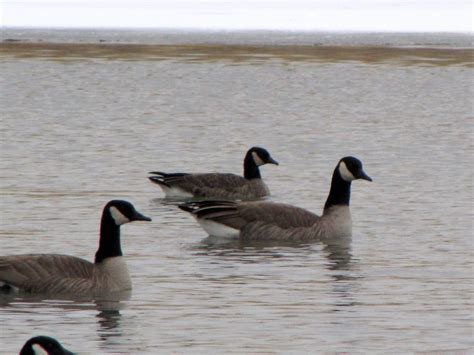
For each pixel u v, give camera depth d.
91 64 61.62
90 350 13.95
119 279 17.39
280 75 57.25
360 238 22.23
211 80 54.94
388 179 29.14
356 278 18.50
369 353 13.91
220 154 33.69
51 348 10.47
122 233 22.56
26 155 32.72
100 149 34.22
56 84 52.56
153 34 81.69
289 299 16.91
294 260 20.12
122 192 27.25
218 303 16.61
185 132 38.34
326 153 33.81
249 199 27.73
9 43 73.25
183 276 18.56
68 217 23.61
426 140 36.53
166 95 49.19
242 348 14.11
